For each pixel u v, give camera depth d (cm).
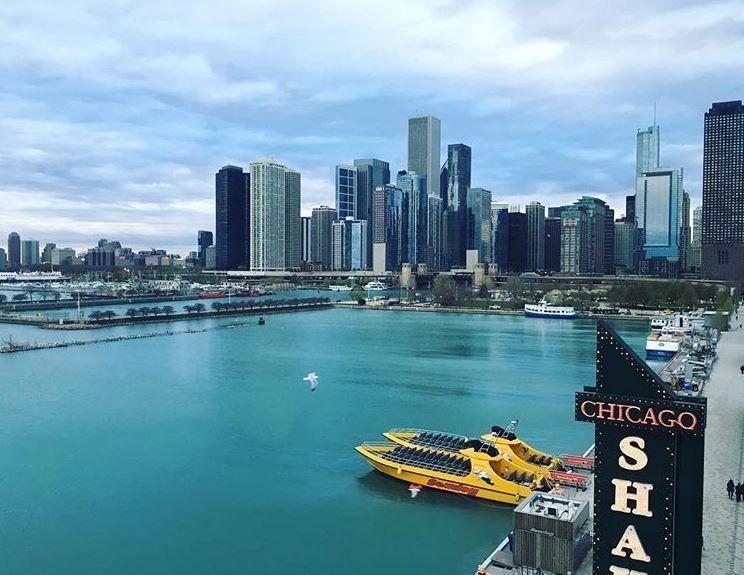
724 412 11788
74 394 15738
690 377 14262
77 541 7794
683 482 3772
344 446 11525
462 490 9019
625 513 3859
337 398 15312
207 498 9138
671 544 3741
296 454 11081
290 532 8031
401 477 9588
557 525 6156
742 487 7725
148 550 7588
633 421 3791
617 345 3938
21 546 7675
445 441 10469
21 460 10719
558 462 9369
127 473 10131
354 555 7444
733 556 6259
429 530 8050
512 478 8850
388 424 12962
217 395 15675
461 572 7031
